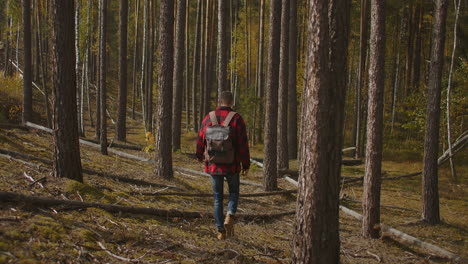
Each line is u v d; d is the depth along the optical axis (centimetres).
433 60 910
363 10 2058
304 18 2512
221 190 474
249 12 2958
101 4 1228
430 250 710
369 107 761
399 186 1427
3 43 3684
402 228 873
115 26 4481
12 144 880
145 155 1416
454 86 1786
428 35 2938
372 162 756
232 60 2939
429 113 925
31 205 418
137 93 4097
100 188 647
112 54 4591
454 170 1647
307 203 341
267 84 1048
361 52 2080
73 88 586
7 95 1709
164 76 985
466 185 1477
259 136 2452
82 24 1770
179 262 383
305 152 345
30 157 744
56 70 571
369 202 759
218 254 445
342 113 342
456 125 1917
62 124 577
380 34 736
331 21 330
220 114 468
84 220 434
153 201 675
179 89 1680
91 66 3956
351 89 2594
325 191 337
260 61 2422
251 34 3112
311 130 338
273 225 712
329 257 341
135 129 2684
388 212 1027
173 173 1104
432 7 2552
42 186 513
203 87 2625
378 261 614
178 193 768
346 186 1345
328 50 330
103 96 1203
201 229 548
